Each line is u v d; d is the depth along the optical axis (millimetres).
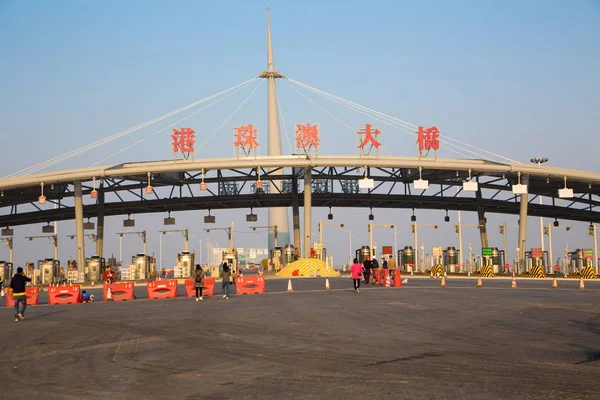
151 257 106938
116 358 16391
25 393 12289
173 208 104562
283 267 98562
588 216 112375
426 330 21047
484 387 11961
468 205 106938
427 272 98438
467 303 31406
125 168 80000
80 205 83750
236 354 16484
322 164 81125
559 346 17312
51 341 20281
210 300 38781
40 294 61094
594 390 11648
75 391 12375
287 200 103250
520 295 37469
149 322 25250
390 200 102312
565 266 90688
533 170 85625
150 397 11648
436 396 11219
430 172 94438
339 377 13141
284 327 22328
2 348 19031
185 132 80500
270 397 11406
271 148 119750
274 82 122062
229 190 103750
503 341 18375
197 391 12070
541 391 11570
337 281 64938
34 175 79562
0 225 104625
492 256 99625
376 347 17406
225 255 98125
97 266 87750
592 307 28422
